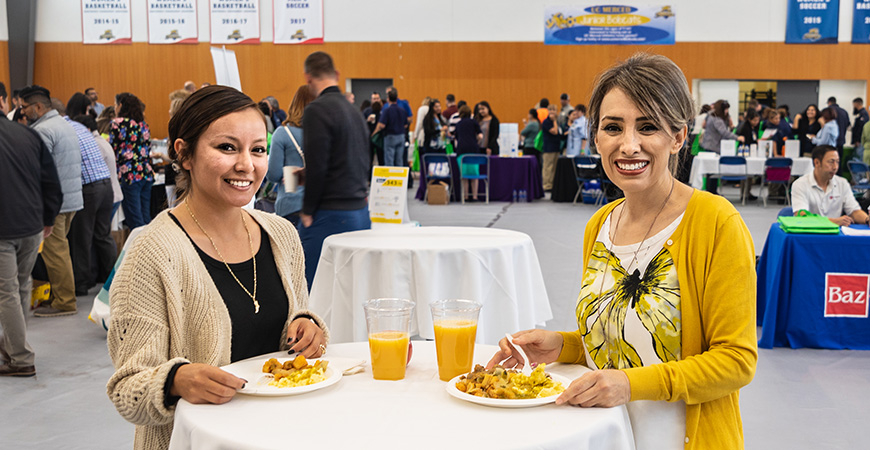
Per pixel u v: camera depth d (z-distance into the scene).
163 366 1.38
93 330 4.70
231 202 1.55
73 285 5.11
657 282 1.47
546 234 8.00
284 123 4.24
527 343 1.63
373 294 3.14
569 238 7.74
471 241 3.28
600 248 1.61
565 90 15.16
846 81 14.70
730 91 14.98
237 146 1.54
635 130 1.43
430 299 3.06
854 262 4.13
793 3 14.41
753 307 1.41
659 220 1.50
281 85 15.37
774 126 11.83
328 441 1.19
